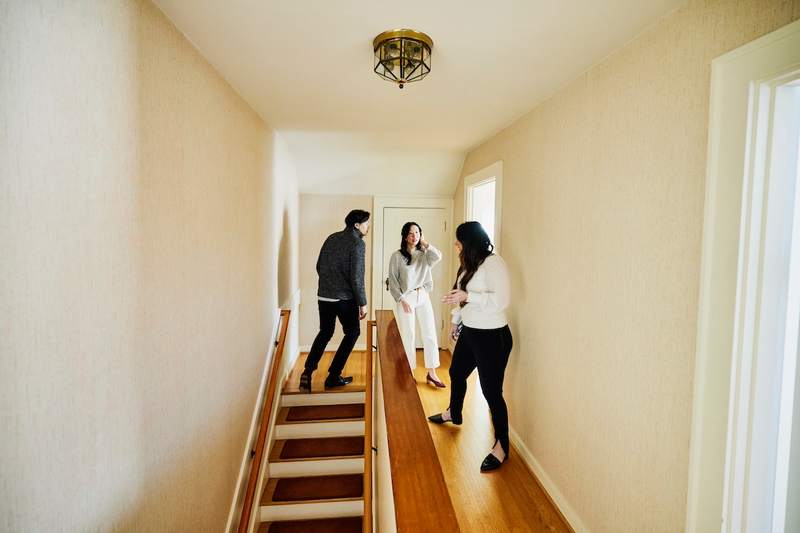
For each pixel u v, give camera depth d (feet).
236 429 6.36
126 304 3.18
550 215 6.84
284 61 5.32
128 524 3.25
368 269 14.53
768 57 3.09
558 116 6.56
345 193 14.23
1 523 2.01
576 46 4.92
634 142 4.68
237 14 4.08
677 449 4.02
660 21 4.26
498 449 7.55
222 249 5.62
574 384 6.02
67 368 2.49
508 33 4.59
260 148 8.09
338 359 9.91
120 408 3.12
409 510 2.44
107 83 2.91
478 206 12.28
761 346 3.33
